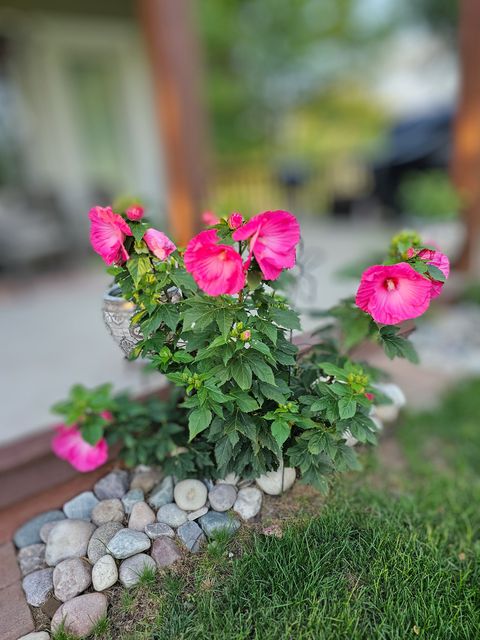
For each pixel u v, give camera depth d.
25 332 2.43
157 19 2.64
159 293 0.96
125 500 1.16
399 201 4.34
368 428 0.98
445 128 4.62
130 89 4.72
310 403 0.98
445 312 2.63
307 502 1.12
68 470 1.38
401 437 1.62
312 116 8.55
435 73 7.48
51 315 2.66
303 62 7.59
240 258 0.79
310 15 7.12
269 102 7.99
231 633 0.88
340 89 8.34
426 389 1.95
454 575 1.06
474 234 2.79
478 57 2.53
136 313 0.97
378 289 0.88
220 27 6.78
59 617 0.94
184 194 2.93
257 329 0.93
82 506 1.20
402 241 1.17
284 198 5.21
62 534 1.09
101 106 4.66
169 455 1.24
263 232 0.83
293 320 0.97
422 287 0.86
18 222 3.26
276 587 0.96
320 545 1.03
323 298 2.06
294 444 1.03
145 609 0.95
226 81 7.55
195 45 2.77
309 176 5.09
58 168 4.52
